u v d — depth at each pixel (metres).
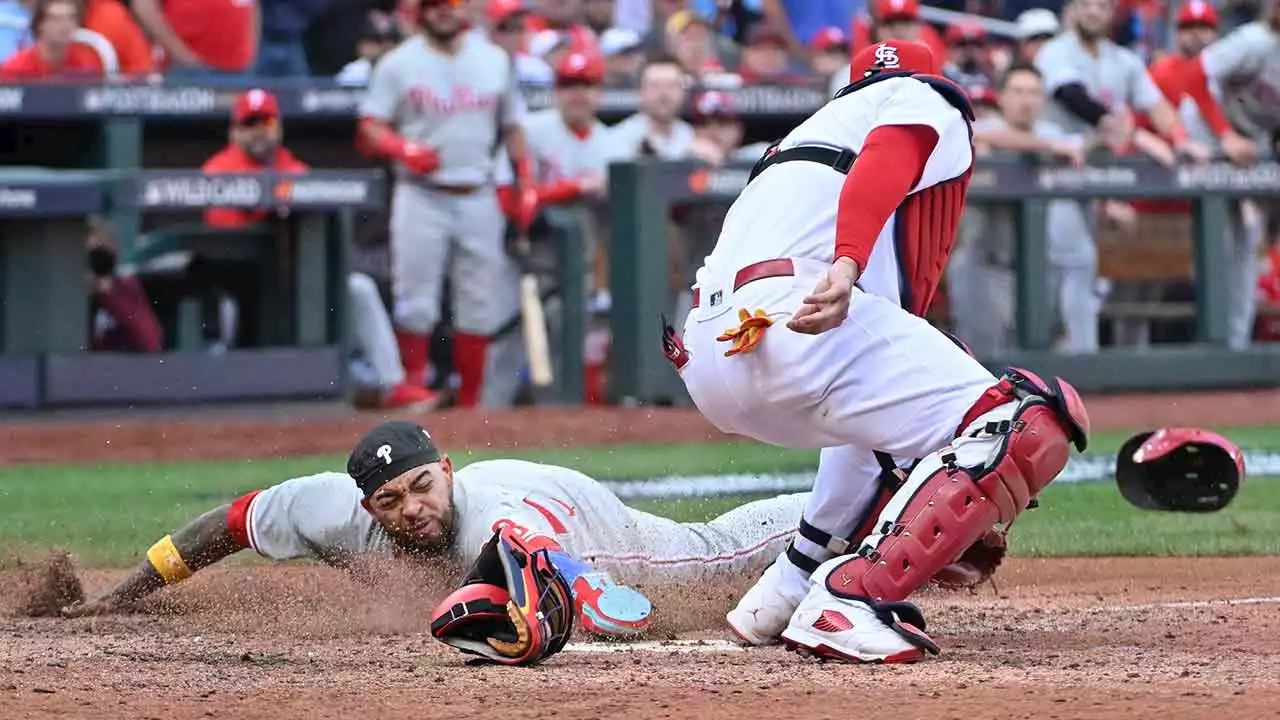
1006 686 13.71
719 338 15.48
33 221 42.34
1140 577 22.50
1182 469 24.22
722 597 19.42
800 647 15.52
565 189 46.97
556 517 18.62
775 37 54.94
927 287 16.19
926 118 15.26
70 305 42.91
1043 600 20.59
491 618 15.29
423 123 45.03
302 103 46.75
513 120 46.12
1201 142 49.62
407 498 17.66
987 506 15.12
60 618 19.48
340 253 45.06
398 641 17.42
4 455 38.41
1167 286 51.72
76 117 44.94
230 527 19.05
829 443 16.11
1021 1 58.88
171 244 44.75
